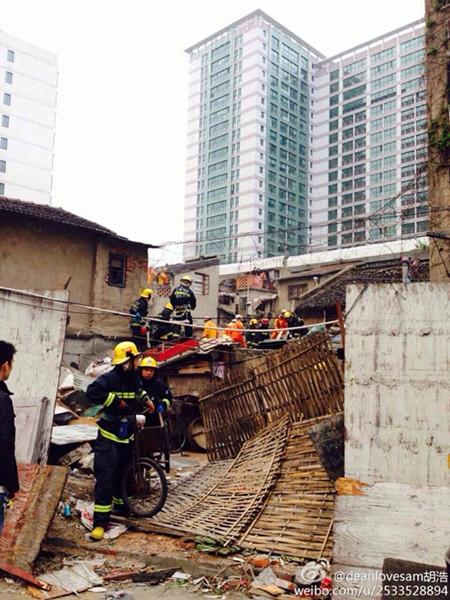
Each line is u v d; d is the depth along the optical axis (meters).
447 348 4.36
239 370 11.57
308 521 5.15
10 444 3.82
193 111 103.69
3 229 14.97
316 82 99.56
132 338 14.07
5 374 4.07
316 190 97.69
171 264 30.64
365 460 4.40
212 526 5.42
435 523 4.08
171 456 10.33
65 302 6.29
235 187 94.50
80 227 15.80
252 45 94.12
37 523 4.87
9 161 67.81
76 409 9.89
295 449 6.43
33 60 69.69
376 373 4.51
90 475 7.18
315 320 22.58
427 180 11.05
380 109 88.44
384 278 20.67
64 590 4.28
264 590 4.27
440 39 11.15
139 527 5.57
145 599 4.14
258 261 42.66
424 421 4.32
